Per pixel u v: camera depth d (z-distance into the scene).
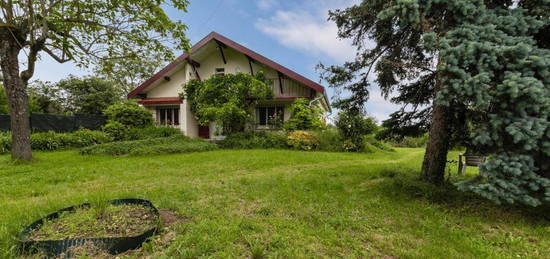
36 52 5.80
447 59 2.33
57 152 7.84
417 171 4.73
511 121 2.19
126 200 2.71
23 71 5.86
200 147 8.76
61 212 2.35
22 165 5.40
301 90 11.49
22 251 1.78
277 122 11.41
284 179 4.33
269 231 2.21
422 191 3.37
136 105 11.84
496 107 2.35
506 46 2.17
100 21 6.37
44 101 18.00
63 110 18.47
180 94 11.43
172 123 12.73
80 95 18.27
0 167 5.12
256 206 2.91
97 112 18.20
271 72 11.91
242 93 10.28
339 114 10.63
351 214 2.71
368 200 3.19
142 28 6.58
